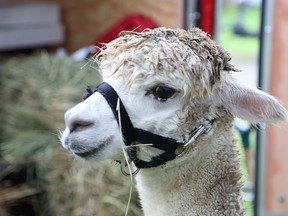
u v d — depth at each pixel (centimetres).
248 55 1164
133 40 260
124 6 643
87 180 430
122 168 295
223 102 272
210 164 275
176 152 265
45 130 499
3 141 514
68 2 730
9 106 546
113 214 411
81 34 721
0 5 743
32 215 477
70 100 512
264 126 295
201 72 253
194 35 262
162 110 257
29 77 579
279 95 475
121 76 254
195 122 264
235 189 281
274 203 495
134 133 257
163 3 576
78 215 429
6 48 711
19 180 485
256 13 1538
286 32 467
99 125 252
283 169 488
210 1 538
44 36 724
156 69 249
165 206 278
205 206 277
